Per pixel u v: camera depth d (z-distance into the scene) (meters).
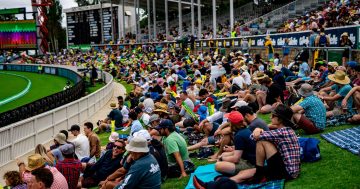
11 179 8.32
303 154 8.27
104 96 28.86
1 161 13.85
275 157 7.31
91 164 9.84
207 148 10.27
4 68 79.38
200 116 13.02
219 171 7.73
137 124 11.80
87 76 48.28
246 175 7.47
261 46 29.59
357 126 10.38
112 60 52.28
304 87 10.32
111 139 11.15
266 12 50.78
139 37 64.25
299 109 10.21
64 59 72.56
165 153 8.77
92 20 81.06
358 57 16.67
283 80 14.50
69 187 8.66
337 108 11.33
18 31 83.69
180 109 13.87
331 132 10.07
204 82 22.19
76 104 21.31
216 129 11.12
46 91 43.12
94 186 9.48
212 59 28.81
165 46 50.50
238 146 7.77
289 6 41.59
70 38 85.12
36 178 6.48
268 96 13.49
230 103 11.95
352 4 29.83
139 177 6.96
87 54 68.81
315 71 16.36
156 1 65.19
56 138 10.64
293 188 7.03
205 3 62.56
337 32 19.95
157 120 10.62
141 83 29.66
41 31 84.12
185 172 8.97
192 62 32.12
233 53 28.23
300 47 22.69
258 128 7.48
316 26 22.69
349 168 7.60
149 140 9.05
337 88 11.95
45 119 17.28
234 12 56.06
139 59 46.50
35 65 68.94
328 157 8.37
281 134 7.36
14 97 39.38
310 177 7.43
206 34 49.31
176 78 25.27
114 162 9.43
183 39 44.56
